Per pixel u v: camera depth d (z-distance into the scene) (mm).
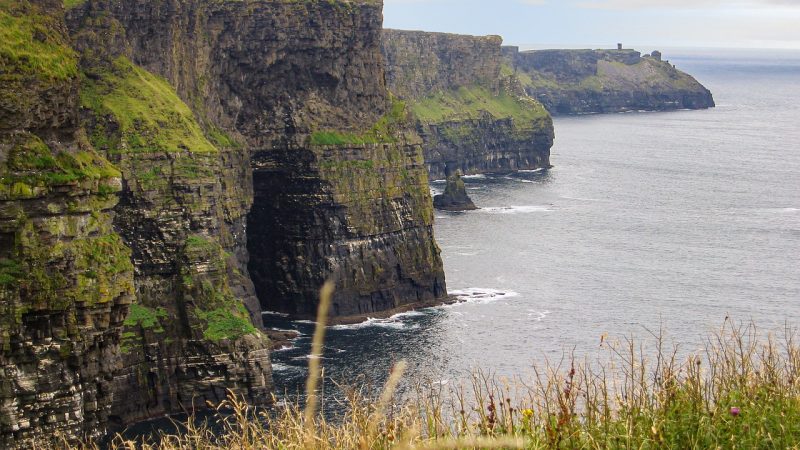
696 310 131375
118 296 79688
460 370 99688
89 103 107188
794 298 140875
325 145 139625
